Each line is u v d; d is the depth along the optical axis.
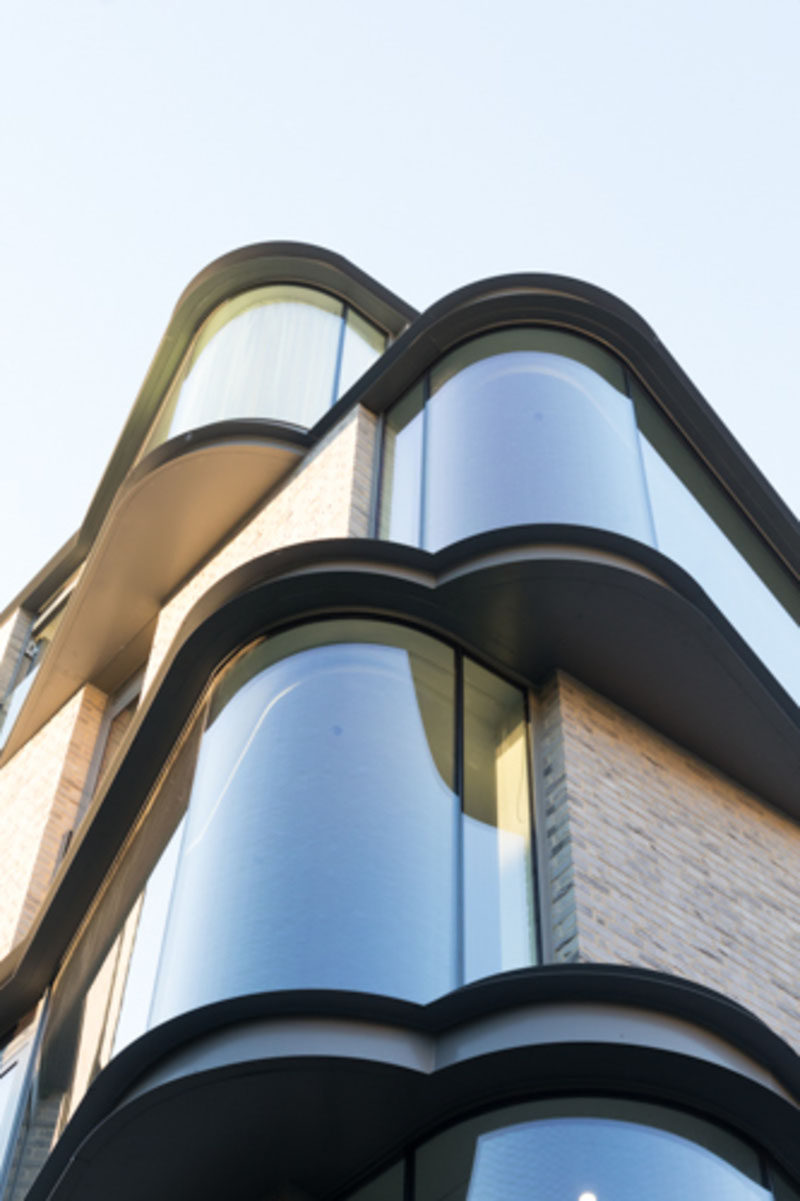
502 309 12.12
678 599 9.61
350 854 7.80
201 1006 6.96
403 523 10.91
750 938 9.28
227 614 9.36
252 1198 7.54
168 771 9.95
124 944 9.14
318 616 9.42
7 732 17.52
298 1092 6.92
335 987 7.17
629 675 9.98
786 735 10.35
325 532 11.16
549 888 8.38
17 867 14.06
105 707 15.66
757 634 11.84
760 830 10.48
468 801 8.54
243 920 7.57
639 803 9.41
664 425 12.48
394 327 15.75
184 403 14.85
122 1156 7.29
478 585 9.41
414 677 9.11
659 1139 6.66
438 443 11.37
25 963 11.11
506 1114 6.83
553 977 6.79
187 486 13.17
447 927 7.67
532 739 9.39
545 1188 6.50
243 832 8.09
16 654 19.89
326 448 12.50
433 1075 6.76
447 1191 6.73
